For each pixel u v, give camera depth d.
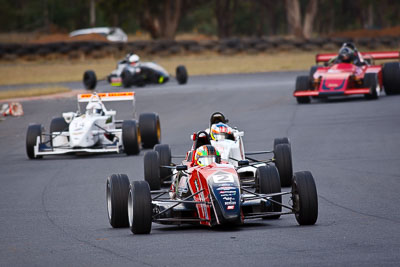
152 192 37.22
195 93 125.94
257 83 143.25
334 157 59.00
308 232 31.98
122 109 106.62
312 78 102.00
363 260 25.95
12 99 123.94
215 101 112.38
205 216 32.84
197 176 34.56
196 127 83.69
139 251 29.31
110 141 69.31
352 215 36.59
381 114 84.06
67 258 28.77
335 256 26.78
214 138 41.84
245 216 33.47
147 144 70.75
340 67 98.25
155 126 70.50
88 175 56.03
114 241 31.88
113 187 35.25
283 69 175.38
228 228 34.31
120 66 136.00
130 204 33.88
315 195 33.09
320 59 108.12
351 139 68.19
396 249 27.66
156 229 35.56
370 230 32.09
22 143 79.62
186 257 27.67
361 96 106.56
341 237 30.55
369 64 106.44
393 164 54.19
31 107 110.44
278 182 36.62
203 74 173.75
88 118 67.12
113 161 63.53
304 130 75.94
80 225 37.06
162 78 136.38
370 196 42.38
